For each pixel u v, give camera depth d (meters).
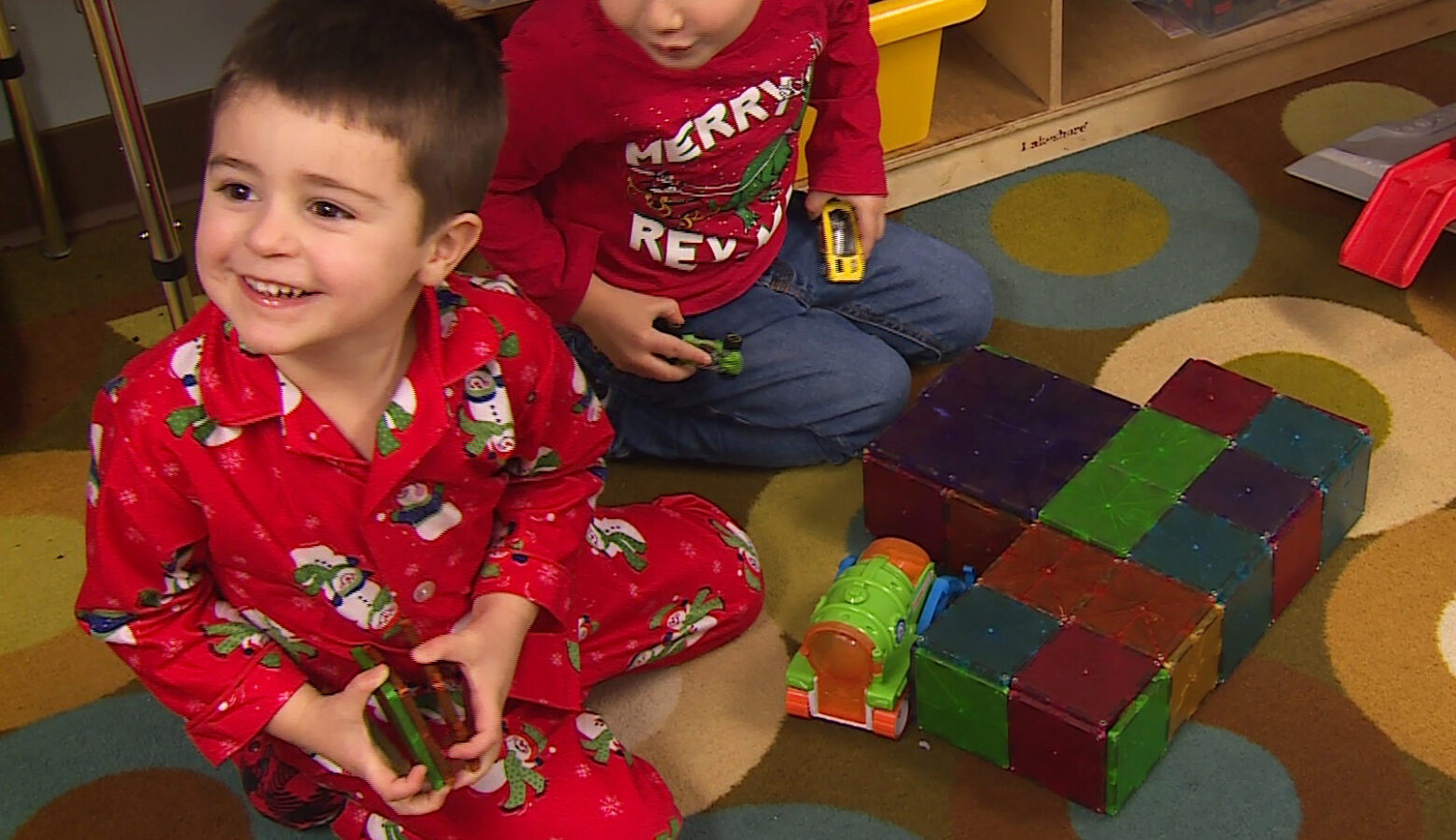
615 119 1.27
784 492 1.47
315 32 0.87
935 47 1.67
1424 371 1.52
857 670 1.20
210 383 0.93
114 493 0.95
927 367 1.60
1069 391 1.37
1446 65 1.92
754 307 1.46
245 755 1.16
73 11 1.77
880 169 1.50
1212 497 1.26
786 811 1.19
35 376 1.65
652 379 1.45
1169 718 1.18
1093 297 1.64
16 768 1.26
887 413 1.47
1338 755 1.19
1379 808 1.15
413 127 0.87
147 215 1.41
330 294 0.87
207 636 1.01
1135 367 1.55
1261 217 1.73
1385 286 1.62
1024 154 1.82
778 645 1.32
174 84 1.86
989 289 1.58
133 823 1.22
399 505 0.99
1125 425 1.33
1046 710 1.12
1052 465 1.31
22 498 1.50
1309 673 1.25
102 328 1.71
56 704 1.32
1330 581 1.32
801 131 1.67
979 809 1.18
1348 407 1.48
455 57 0.90
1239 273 1.66
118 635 0.99
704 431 1.49
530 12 1.28
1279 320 1.59
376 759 0.96
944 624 1.19
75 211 1.87
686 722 1.26
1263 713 1.23
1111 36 1.89
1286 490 1.26
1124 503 1.26
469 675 1.00
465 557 1.06
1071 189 1.79
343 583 1.02
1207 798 1.17
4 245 1.85
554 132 1.28
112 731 1.29
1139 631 1.17
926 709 1.21
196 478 0.95
